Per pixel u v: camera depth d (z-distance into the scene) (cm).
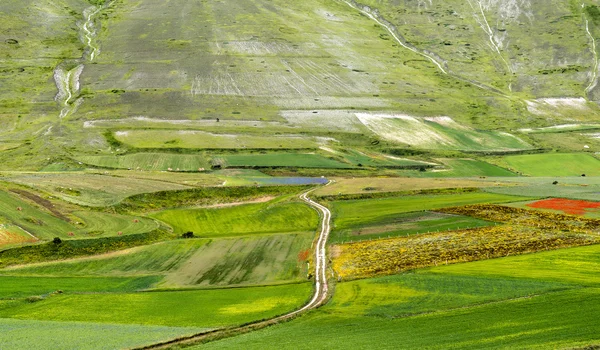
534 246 7069
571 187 11544
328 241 8294
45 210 9788
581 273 5781
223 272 7275
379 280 6225
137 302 6066
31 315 5588
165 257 8000
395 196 11319
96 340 4506
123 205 10725
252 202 11569
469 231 8062
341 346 4141
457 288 5616
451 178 14088
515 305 4884
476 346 3897
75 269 7600
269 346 4275
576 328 4109
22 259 7881
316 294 6059
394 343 4131
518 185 12150
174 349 4391
